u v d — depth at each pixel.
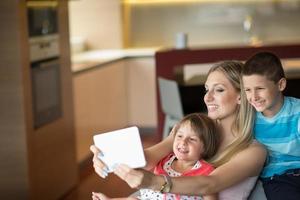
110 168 1.73
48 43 4.13
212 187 1.75
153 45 7.23
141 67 6.69
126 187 4.68
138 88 6.75
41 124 4.03
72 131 4.66
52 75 4.22
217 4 7.02
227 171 1.80
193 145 1.91
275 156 1.98
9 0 3.60
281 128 1.95
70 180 4.63
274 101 1.92
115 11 6.90
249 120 1.96
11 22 3.62
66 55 4.50
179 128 1.97
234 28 7.04
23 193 3.85
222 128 2.02
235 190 1.87
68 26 4.55
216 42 7.09
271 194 1.91
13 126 3.76
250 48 4.22
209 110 2.00
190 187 1.72
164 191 1.70
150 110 6.79
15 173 3.83
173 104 3.97
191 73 6.48
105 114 5.94
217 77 1.97
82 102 5.18
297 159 1.98
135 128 1.77
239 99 1.97
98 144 1.77
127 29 7.23
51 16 4.19
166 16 7.16
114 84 6.26
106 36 6.98
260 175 2.00
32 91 3.86
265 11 6.95
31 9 3.82
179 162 1.97
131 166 1.72
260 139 2.00
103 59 6.07
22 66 3.68
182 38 4.77
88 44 7.03
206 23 7.08
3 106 3.75
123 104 6.66
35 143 3.92
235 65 1.99
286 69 5.09
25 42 3.73
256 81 1.88
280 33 6.96
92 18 6.95
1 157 3.82
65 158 4.52
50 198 4.22
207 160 1.97
